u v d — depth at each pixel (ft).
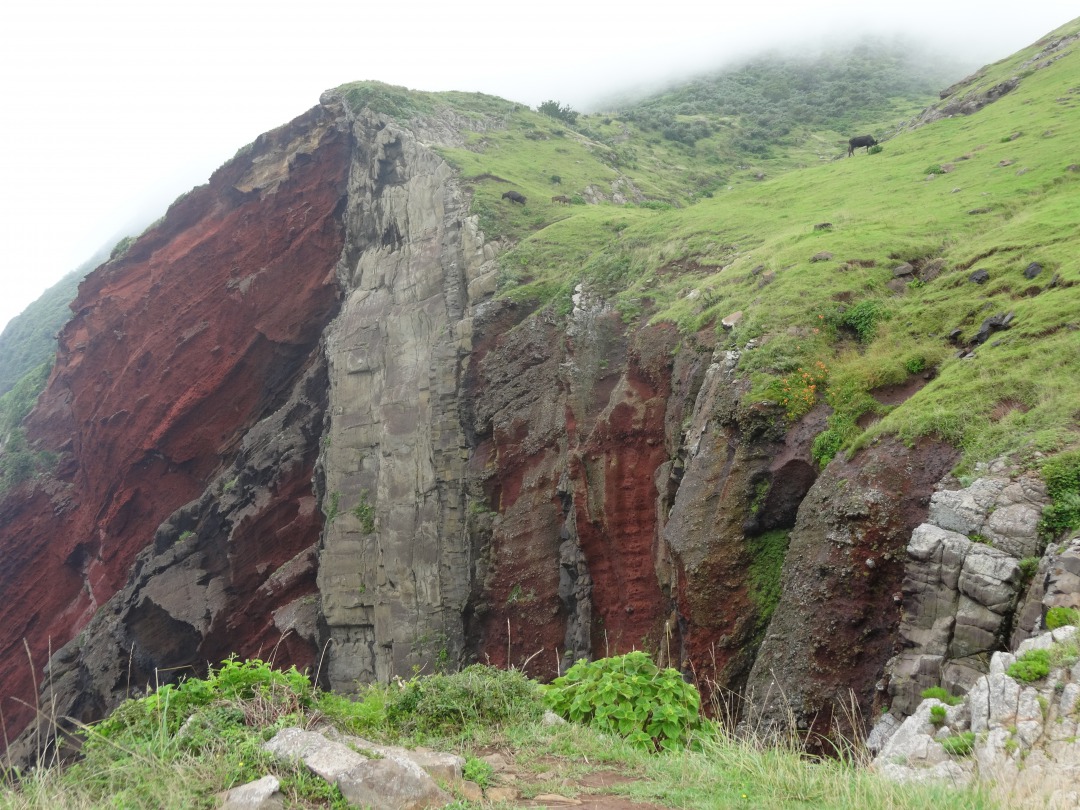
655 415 79.25
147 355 174.40
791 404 60.44
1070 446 40.78
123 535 169.89
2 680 181.27
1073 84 115.96
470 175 132.26
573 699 30.66
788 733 37.09
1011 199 80.69
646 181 178.19
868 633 44.62
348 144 159.02
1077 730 21.89
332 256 155.12
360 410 123.85
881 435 50.62
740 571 57.52
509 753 25.77
